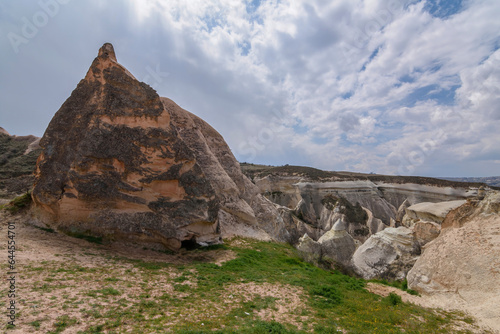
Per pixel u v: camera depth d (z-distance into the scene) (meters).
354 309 10.84
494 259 12.13
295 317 9.42
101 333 6.81
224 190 25.58
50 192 15.70
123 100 17.22
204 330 7.45
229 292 11.23
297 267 17.33
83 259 12.25
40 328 6.50
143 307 8.72
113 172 16.17
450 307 11.80
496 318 10.07
